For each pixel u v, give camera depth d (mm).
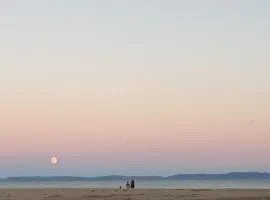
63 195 88125
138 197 81625
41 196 86312
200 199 76250
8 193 98125
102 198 79875
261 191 103688
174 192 98312
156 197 81188
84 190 113125
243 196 81938
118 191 103875
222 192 98188
